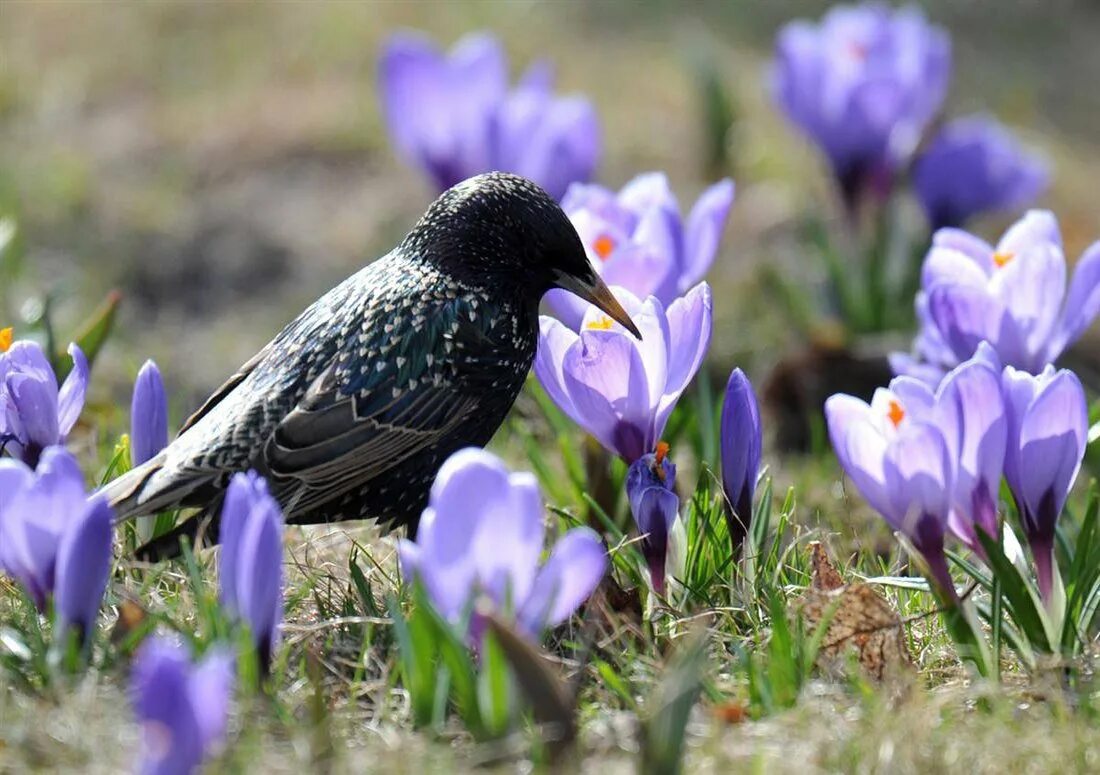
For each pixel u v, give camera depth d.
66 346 10.32
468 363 7.88
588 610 7.04
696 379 10.77
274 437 7.44
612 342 7.14
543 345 7.44
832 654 6.78
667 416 7.53
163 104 19.12
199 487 7.31
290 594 7.73
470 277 7.96
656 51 22.12
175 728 5.11
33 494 6.47
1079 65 25.27
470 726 6.07
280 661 6.52
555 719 5.86
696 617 6.95
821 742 6.05
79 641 6.43
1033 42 25.94
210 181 17.55
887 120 12.76
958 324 7.91
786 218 17.28
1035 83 24.19
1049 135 22.09
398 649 6.79
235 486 6.20
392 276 7.96
